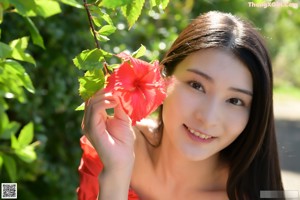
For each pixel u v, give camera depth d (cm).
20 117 177
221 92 110
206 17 114
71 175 199
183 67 112
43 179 191
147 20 208
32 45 177
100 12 98
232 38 110
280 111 736
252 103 114
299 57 1323
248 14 309
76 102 191
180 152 114
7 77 111
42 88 187
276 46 1021
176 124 112
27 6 97
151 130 129
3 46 105
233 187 124
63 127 196
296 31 1117
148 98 96
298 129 571
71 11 182
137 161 127
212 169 126
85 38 184
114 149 106
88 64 93
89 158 122
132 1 96
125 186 107
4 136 119
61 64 185
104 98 104
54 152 196
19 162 171
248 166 123
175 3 211
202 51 111
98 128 105
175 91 112
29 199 185
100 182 106
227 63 109
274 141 124
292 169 372
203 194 127
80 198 122
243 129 116
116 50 181
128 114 97
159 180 127
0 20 107
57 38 176
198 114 110
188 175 126
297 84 1205
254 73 111
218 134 112
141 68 96
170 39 208
